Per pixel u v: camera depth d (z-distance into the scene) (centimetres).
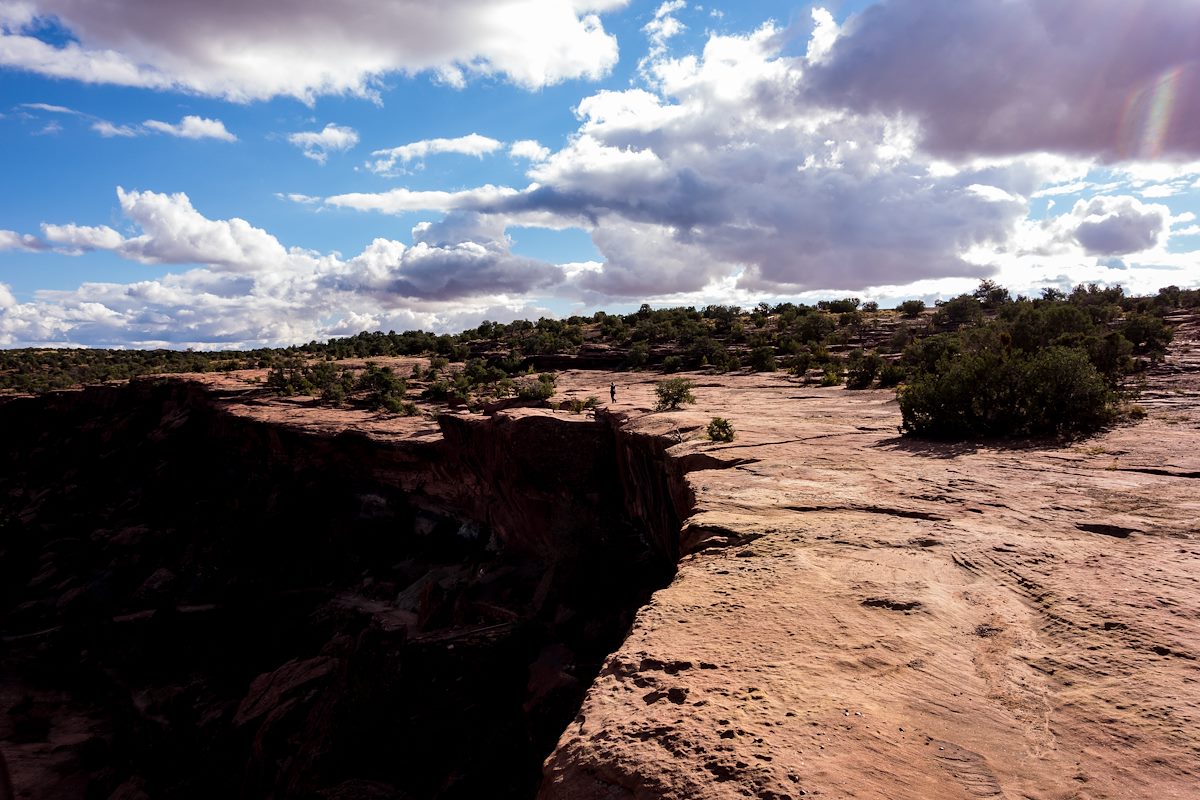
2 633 5325
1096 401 1738
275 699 3058
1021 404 1758
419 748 2327
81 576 6125
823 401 3169
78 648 4844
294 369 8569
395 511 5262
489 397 5741
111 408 9081
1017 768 406
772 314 10994
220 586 5344
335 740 2378
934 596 678
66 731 3903
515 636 2733
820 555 828
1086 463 1315
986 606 660
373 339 13775
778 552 852
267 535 5541
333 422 5691
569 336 9150
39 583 6109
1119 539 845
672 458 1919
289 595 4847
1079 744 428
